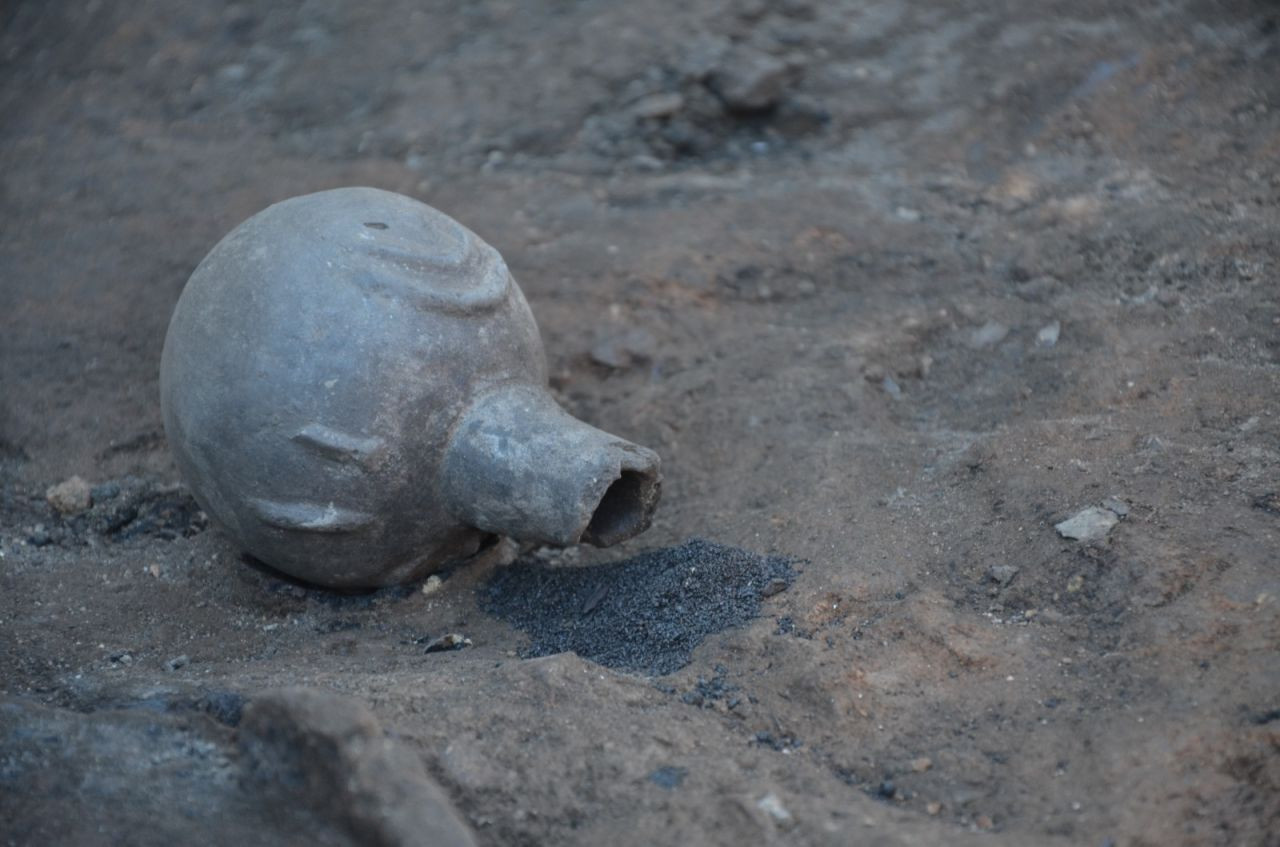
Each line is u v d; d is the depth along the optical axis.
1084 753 3.97
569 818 3.90
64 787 4.05
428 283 4.87
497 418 4.92
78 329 6.94
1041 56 8.55
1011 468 5.32
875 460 5.69
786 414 6.15
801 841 3.74
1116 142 7.74
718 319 6.96
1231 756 3.86
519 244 7.47
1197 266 6.37
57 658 4.96
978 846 3.65
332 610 5.30
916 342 6.55
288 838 3.79
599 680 4.44
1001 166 7.89
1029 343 6.30
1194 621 4.33
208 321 4.83
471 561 5.50
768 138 8.58
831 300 7.03
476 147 8.48
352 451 4.73
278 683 4.61
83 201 8.01
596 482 4.79
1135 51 8.30
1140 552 4.66
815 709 4.34
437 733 4.18
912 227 7.43
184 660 4.98
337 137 8.65
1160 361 5.80
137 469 6.15
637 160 8.40
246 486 4.84
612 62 8.95
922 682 4.40
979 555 4.93
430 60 9.27
